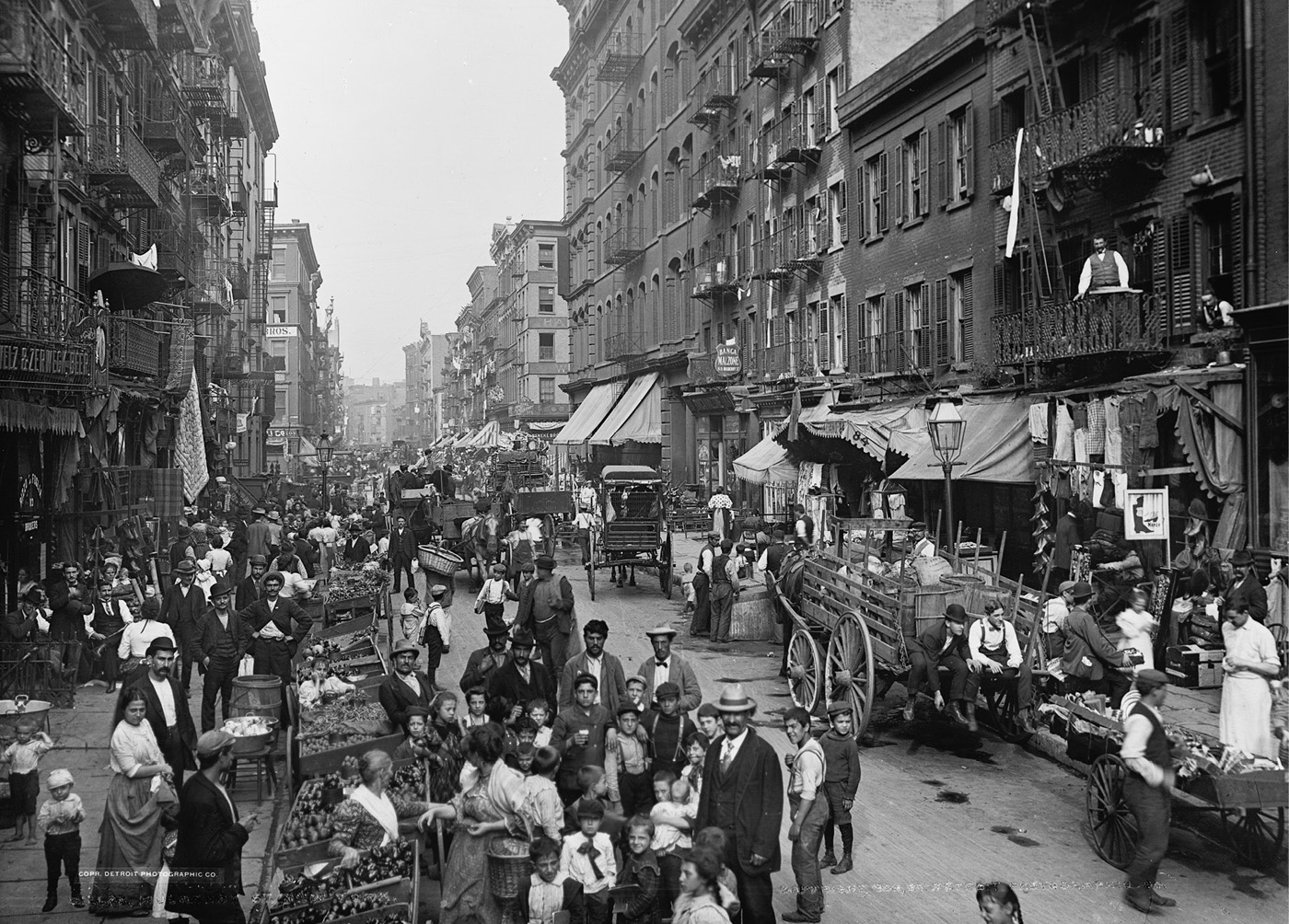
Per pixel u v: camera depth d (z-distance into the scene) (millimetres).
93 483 21281
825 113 32875
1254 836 8578
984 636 11820
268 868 8133
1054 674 11430
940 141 25641
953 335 25297
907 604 11797
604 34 58906
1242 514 14734
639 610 22406
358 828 7125
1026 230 21594
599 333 61031
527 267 82875
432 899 7875
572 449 59188
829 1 32312
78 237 23172
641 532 24094
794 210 35312
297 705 10367
